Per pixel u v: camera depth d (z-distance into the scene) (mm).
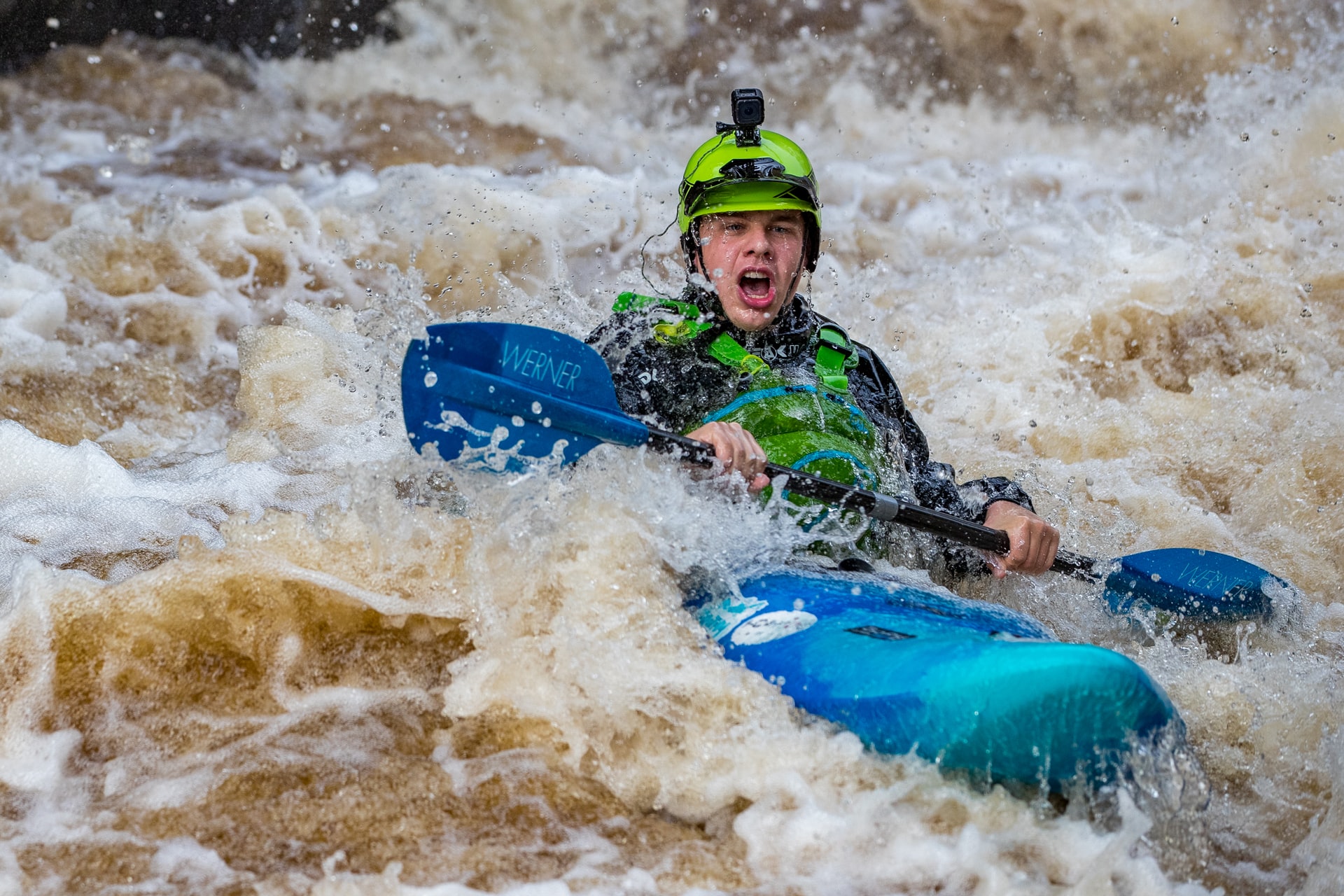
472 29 39625
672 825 8695
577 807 8758
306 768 8898
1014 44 39375
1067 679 7758
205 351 19734
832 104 39781
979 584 12438
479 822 8492
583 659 9508
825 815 8383
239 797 8570
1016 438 17828
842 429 11664
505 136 36156
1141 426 18188
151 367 18781
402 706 9648
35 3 35344
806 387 11734
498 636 9906
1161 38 38156
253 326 20734
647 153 36062
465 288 23750
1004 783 8484
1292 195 25531
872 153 37406
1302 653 11531
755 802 8562
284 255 22922
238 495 13773
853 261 28078
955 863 8156
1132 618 12227
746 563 10469
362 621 10297
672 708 9109
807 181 11984
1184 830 8508
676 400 11727
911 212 31672
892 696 8344
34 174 28312
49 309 19625
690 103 40156
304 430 15383
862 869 8188
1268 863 8820
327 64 38375
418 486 10781
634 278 18266
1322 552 15172
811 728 8797
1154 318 21016
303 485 14133
